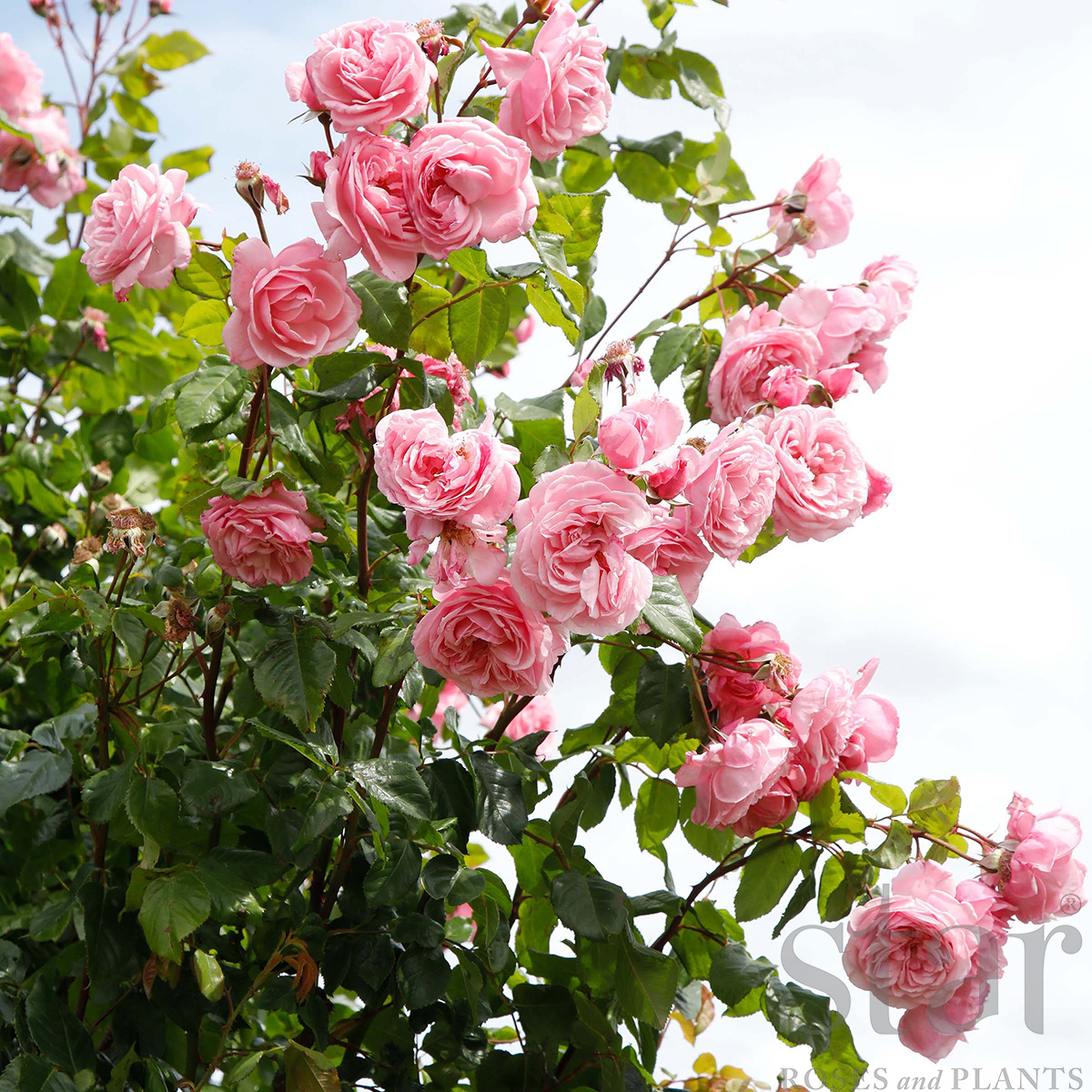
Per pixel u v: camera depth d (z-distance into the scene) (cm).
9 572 188
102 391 223
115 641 138
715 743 126
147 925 121
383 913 139
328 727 136
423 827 126
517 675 112
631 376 130
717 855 147
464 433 104
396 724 153
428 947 133
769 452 121
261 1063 157
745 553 158
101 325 212
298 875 145
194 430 129
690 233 167
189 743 154
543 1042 140
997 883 130
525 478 142
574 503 102
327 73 110
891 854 130
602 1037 137
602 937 127
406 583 134
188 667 171
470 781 138
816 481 132
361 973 136
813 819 136
